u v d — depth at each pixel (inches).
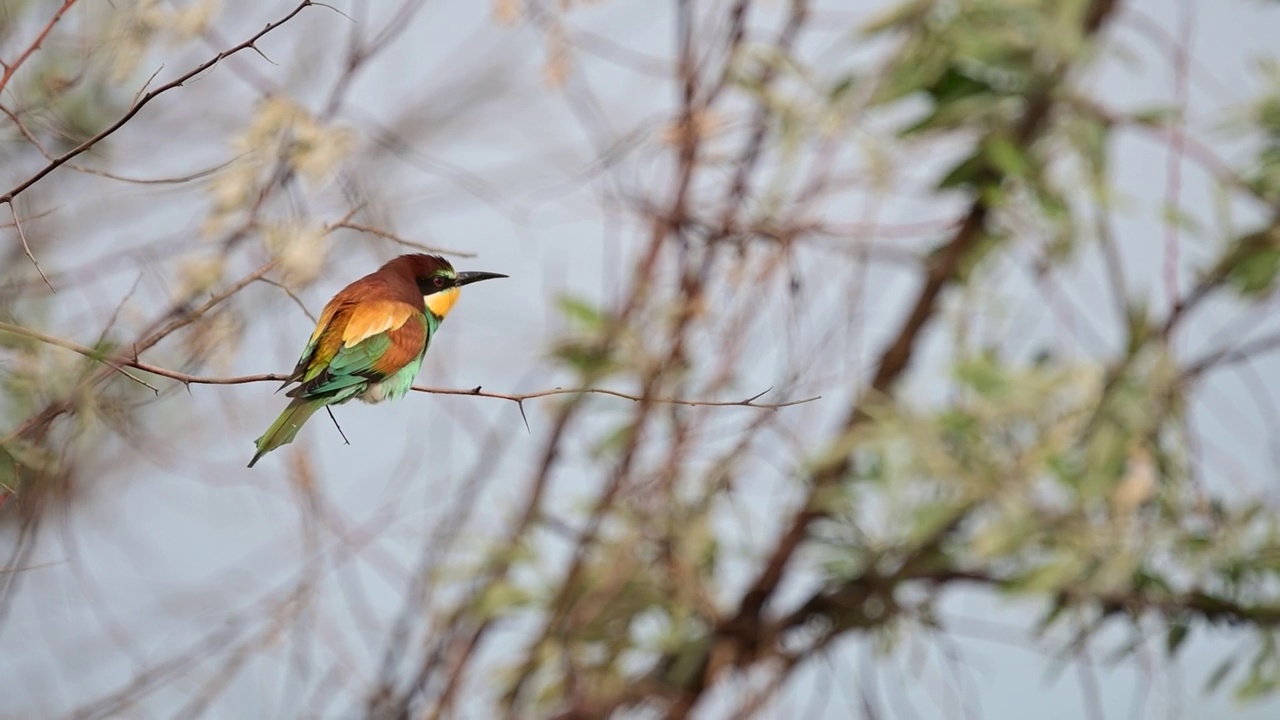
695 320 479.5
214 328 405.4
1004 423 433.1
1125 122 444.8
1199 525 439.2
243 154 395.5
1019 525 426.0
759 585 470.6
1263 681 428.8
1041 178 445.7
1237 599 439.8
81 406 344.2
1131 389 425.7
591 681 486.9
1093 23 458.3
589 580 482.6
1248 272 431.2
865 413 456.8
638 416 481.4
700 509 475.8
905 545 450.0
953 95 454.6
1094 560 436.1
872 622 458.9
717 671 472.4
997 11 443.8
